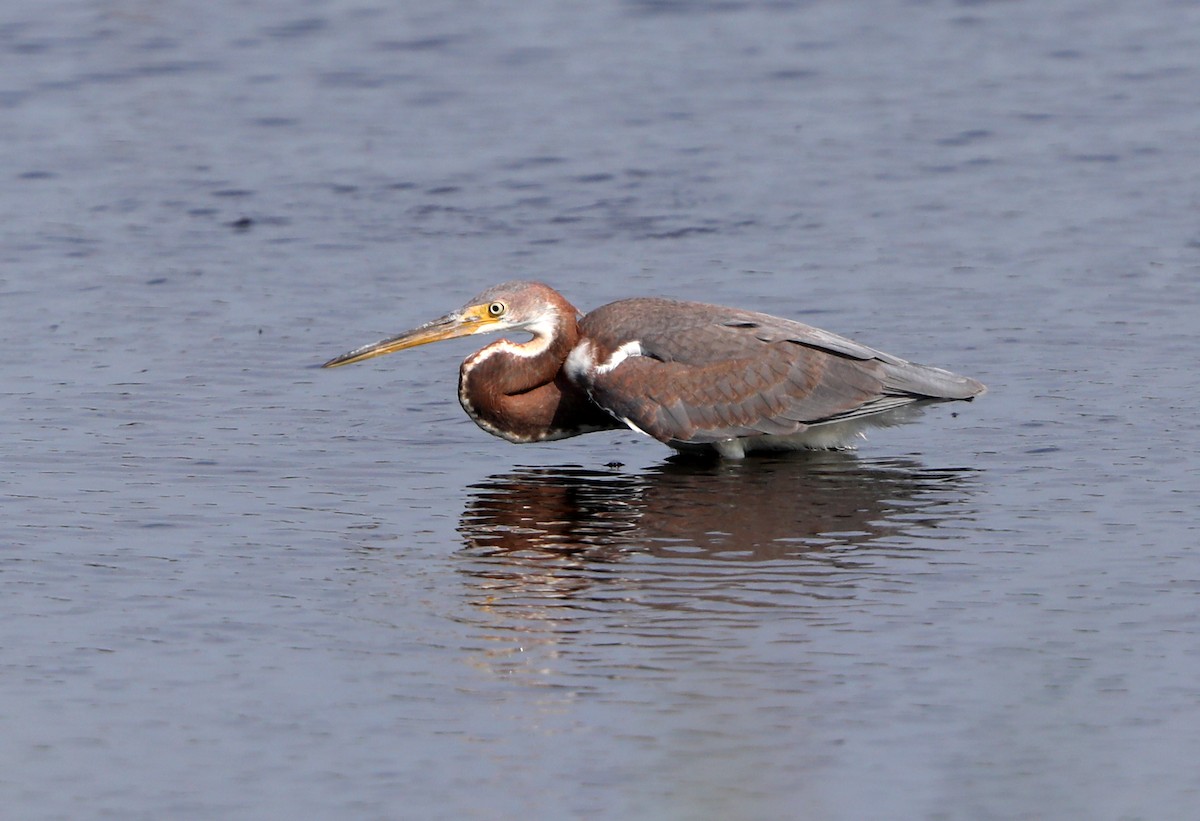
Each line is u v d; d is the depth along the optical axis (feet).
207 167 81.71
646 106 90.63
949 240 71.72
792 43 101.71
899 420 52.75
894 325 61.82
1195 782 32.55
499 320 52.80
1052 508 46.29
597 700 35.91
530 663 37.65
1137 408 53.67
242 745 34.30
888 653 37.78
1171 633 38.40
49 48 99.50
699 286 66.54
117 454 50.72
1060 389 55.62
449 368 59.62
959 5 108.99
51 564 42.83
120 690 36.47
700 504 47.60
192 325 62.54
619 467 51.37
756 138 85.71
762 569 42.68
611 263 69.46
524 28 104.68
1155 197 76.84
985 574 41.96
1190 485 47.50
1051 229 72.84
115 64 97.04
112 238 72.43
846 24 105.40
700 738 34.35
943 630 38.83
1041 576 41.70
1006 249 70.44
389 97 92.32
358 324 62.85
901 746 33.94
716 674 36.99
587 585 41.83
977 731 34.42
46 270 68.44
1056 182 79.25
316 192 78.43
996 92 92.84
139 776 33.17
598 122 88.02
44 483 48.34
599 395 52.21
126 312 63.82
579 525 45.96
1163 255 69.21
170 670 37.37
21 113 89.04
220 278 67.82
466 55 99.55
